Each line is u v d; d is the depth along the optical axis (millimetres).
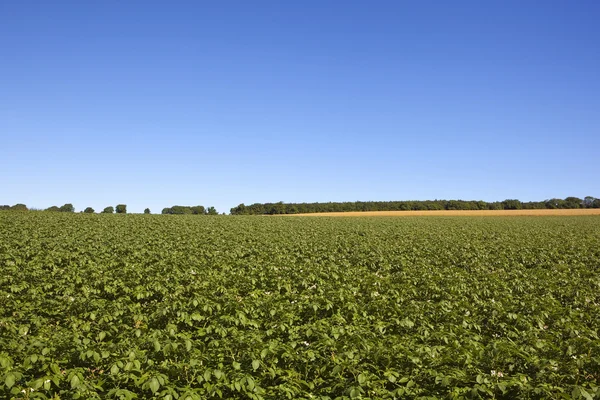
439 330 10641
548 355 8922
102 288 15461
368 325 11086
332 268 19312
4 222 35875
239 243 29047
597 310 13461
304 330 10570
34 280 15852
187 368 8016
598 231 46344
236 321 10641
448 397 7047
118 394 6824
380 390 7453
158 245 26234
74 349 8609
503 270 20688
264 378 8078
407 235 38375
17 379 6832
